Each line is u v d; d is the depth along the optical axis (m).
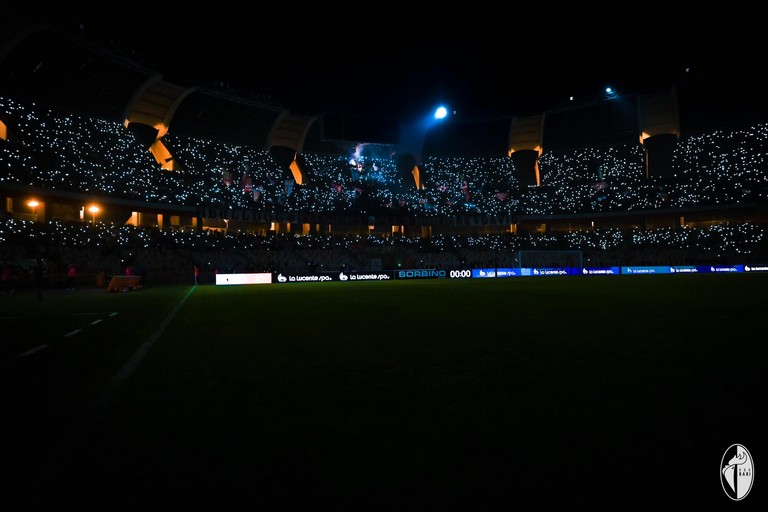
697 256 52.16
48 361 6.98
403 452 3.35
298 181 58.81
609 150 60.06
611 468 3.05
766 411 4.13
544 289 24.69
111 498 2.75
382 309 14.66
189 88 47.38
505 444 3.47
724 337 8.28
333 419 4.10
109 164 43.59
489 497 2.69
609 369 5.90
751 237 51.56
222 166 53.00
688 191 55.12
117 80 43.34
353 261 51.09
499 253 54.38
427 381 5.43
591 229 59.09
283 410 4.39
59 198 38.19
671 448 3.36
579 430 3.74
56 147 40.06
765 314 11.78
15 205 37.34
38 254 34.28
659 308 13.71
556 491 2.75
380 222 56.47
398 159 61.84
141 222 46.31
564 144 61.28
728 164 54.88
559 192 59.59
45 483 2.97
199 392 5.09
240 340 8.74
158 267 40.66
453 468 3.08
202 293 25.83
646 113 56.53
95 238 38.53
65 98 42.78
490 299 18.20
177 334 9.66
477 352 7.22
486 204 59.56
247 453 3.38
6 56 36.97
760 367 5.89
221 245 45.88
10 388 5.41
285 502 2.67
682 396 4.64
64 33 36.97
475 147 62.50
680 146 57.28
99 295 25.23
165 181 47.06
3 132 37.16
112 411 4.45
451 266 51.03
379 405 4.50
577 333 9.05
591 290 23.19
